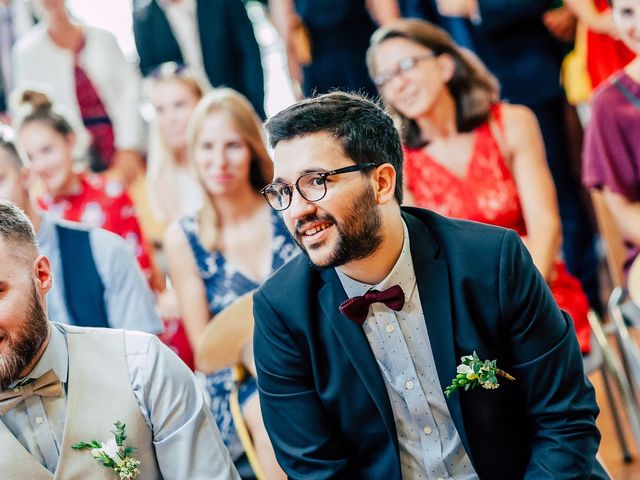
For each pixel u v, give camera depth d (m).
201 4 4.44
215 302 3.36
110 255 3.37
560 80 3.86
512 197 3.28
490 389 1.87
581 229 3.86
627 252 3.37
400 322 1.88
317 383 1.90
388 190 1.79
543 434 1.88
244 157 3.31
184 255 3.39
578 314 3.11
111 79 4.52
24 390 1.85
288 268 1.95
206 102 3.34
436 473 1.93
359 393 1.90
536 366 1.85
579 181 3.88
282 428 1.95
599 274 3.86
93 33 4.54
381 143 1.78
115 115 4.50
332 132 1.74
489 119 3.29
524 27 3.86
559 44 3.87
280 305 1.91
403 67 3.30
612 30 3.72
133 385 1.91
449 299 1.84
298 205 1.74
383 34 3.35
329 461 1.92
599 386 3.31
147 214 4.31
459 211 3.29
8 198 3.24
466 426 1.86
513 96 3.88
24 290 1.79
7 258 1.77
